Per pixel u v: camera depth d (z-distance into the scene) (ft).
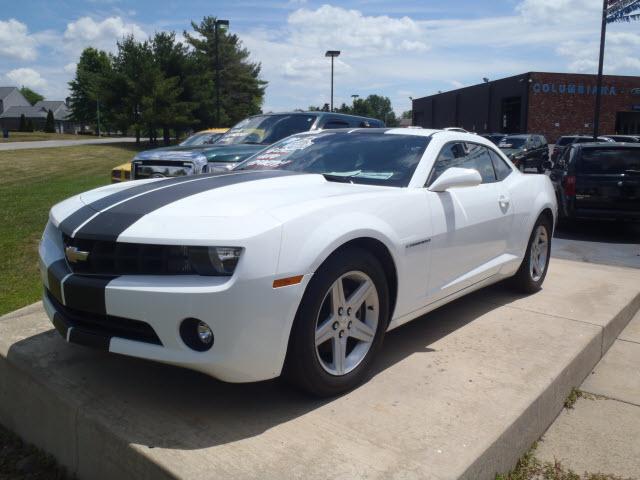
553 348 12.26
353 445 8.24
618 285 17.92
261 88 198.49
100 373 10.35
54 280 9.41
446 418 9.10
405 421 8.98
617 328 15.16
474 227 13.17
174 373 10.45
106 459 8.57
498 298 16.22
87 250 9.06
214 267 8.32
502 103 146.51
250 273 8.32
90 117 310.04
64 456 9.55
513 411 9.38
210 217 8.80
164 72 150.71
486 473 8.34
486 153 15.21
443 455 8.05
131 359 10.98
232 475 7.45
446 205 12.25
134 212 9.27
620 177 32.73
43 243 10.47
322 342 9.46
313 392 9.46
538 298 16.29
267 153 14.73
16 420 10.80
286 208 9.27
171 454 7.89
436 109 191.01
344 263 9.47
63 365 10.63
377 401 9.64
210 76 162.71
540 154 82.74
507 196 14.89
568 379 11.58
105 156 111.24
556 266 20.83
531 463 9.55
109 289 8.57
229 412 9.12
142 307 8.39
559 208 36.17
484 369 11.06
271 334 8.59
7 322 12.89
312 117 27.91
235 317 8.28
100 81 151.64
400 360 11.46
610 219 33.19
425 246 11.49
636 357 14.06
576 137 81.35
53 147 129.08
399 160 12.72
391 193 11.09
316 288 9.06
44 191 48.16
